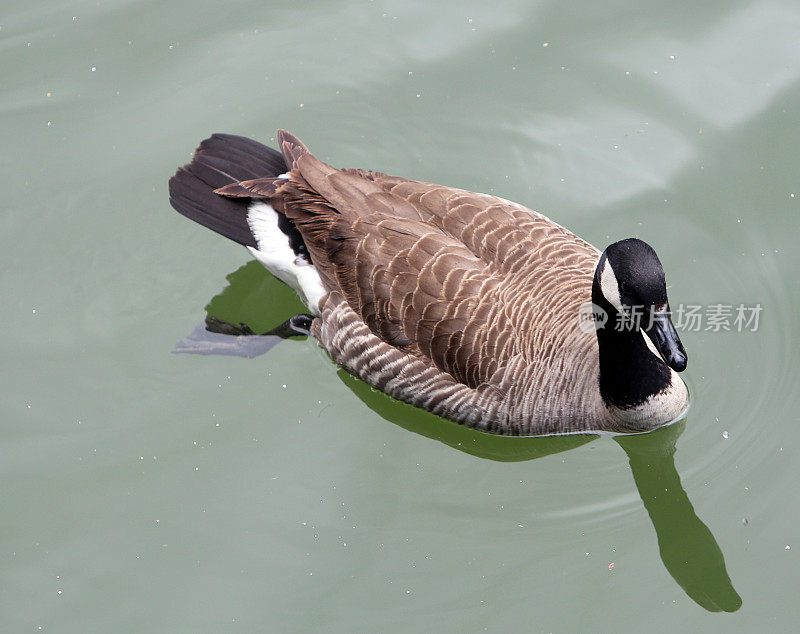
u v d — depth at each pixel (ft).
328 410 37.83
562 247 34.53
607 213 41.60
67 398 37.83
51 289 41.22
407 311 34.17
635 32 47.37
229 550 33.47
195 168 40.11
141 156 44.42
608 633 30.76
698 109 44.14
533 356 33.63
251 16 49.42
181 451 36.40
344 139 45.16
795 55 45.39
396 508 34.63
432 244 34.04
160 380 38.63
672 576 32.27
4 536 33.76
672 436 36.32
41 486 35.17
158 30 48.65
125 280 41.68
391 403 37.50
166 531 34.06
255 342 39.75
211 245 42.88
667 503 34.45
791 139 42.73
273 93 46.55
